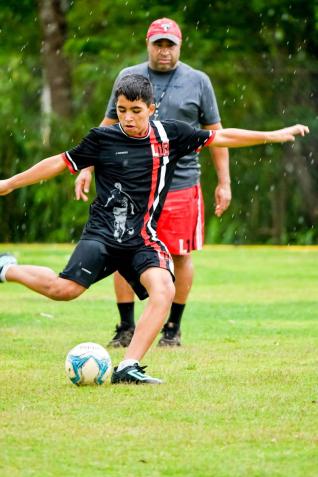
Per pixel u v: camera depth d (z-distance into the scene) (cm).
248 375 1770
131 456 1218
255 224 6650
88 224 1758
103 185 1755
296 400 1543
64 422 1387
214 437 1305
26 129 6444
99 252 1712
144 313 1695
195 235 2211
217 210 2339
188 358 1988
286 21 7369
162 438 1301
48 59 7300
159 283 1694
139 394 1587
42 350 2086
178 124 1780
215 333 2391
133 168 1742
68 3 8094
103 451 1238
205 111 2262
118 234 1730
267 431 1338
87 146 1748
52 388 1642
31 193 6444
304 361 1947
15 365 1888
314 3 7219
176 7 7562
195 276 3903
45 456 1216
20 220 6462
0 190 1748
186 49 7488
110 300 3105
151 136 1755
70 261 1709
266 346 2159
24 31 8688
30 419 1404
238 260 4738
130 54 7631
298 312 2803
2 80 8062
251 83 7238
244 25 7538
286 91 7144
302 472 1155
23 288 3469
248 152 6688
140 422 1388
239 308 2900
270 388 1644
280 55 7300
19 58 8544
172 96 2227
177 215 2175
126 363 1686
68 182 6494
